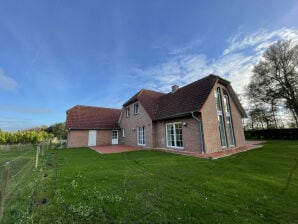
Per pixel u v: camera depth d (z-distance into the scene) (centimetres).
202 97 1129
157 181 526
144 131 1639
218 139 1182
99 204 366
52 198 404
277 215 315
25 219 308
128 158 992
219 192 429
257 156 931
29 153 1418
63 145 2133
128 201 381
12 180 573
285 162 769
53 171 692
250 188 454
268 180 520
